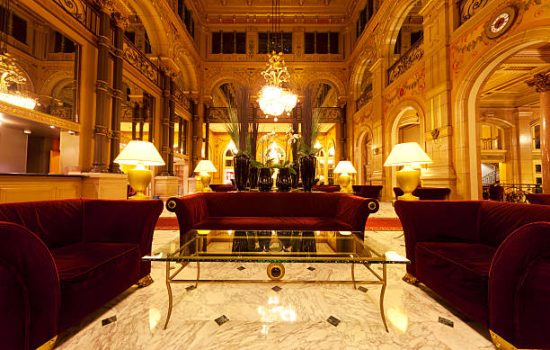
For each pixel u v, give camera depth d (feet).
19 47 15.43
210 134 56.44
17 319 4.07
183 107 37.68
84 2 18.17
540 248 4.17
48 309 4.41
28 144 20.67
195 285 7.62
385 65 30.71
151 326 5.47
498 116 36.17
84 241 7.39
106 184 18.47
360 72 39.40
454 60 18.74
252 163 13.39
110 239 7.38
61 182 15.90
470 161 17.81
